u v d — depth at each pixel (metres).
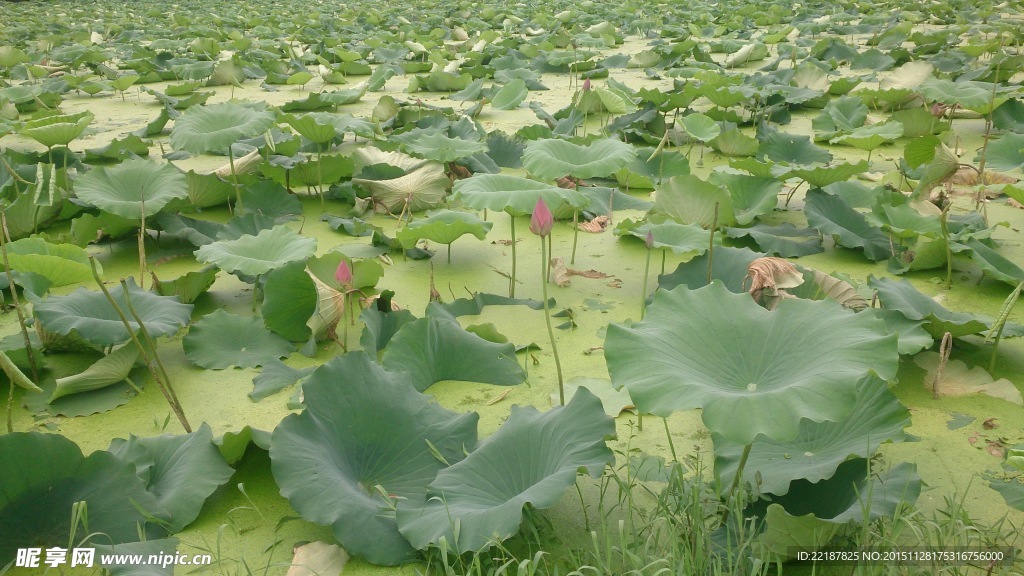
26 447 2.27
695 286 3.81
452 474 2.38
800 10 17.44
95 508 2.33
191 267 4.59
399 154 5.82
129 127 8.05
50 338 3.52
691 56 11.79
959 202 5.46
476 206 3.78
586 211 5.34
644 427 3.03
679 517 2.32
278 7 21.98
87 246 4.89
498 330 3.82
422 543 2.18
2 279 4.00
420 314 3.97
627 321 3.88
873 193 5.09
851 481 2.36
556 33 14.06
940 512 2.46
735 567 2.12
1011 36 11.59
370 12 18.92
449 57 12.50
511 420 2.56
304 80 10.23
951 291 4.12
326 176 5.74
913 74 8.77
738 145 6.63
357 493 2.40
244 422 3.11
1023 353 3.51
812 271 3.70
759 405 2.01
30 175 5.52
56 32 16.53
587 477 2.70
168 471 2.60
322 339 3.73
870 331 2.20
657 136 7.37
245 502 2.61
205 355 3.55
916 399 3.19
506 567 2.23
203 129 5.18
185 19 17.50
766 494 2.36
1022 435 2.93
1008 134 6.23
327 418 2.58
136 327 3.29
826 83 8.98
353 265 3.92
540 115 7.68
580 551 2.31
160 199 4.50
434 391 3.32
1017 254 4.61
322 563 2.31
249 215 4.83
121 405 3.24
